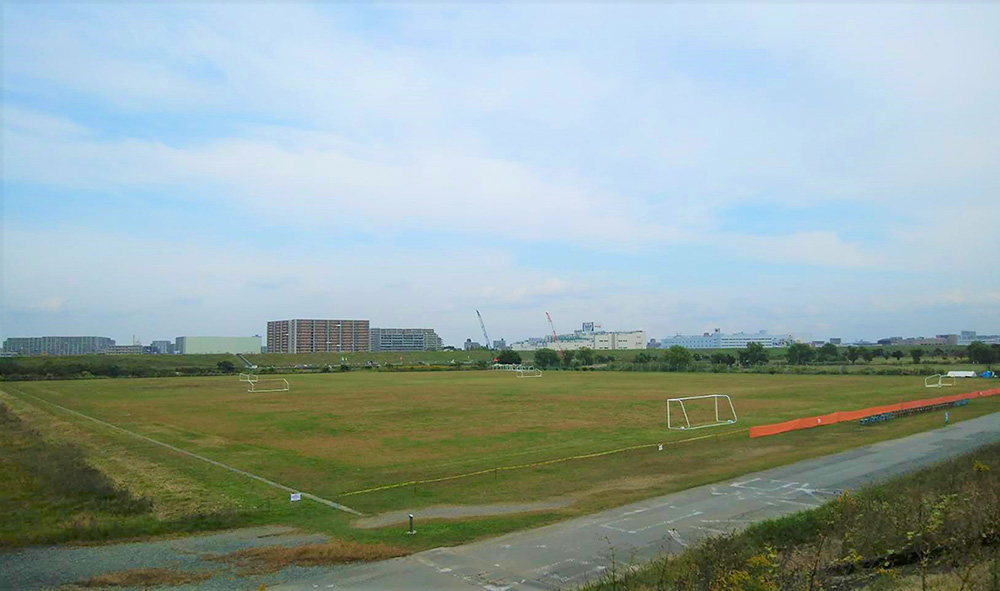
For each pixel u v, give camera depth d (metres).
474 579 16.28
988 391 74.56
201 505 25.39
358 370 173.75
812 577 14.33
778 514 22.44
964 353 182.62
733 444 39.56
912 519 18.48
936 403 59.38
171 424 52.97
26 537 20.02
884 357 180.62
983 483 23.14
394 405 68.25
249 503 25.62
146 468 33.31
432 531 20.80
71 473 30.16
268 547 19.30
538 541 19.52
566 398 75.25
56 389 97.12
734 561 15.51
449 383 108.94
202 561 17.94
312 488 28.70
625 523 21.55
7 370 132.62
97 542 19.83
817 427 46.72
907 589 13.86
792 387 91.69
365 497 26.67
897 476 27.92
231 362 175.38
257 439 44.41
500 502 25.36
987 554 15.67
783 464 32.41
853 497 22.03
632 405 66.75
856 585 14.74
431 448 40.28
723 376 125.31
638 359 181.38
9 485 28.62
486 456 37.03
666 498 25.23
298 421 54.69
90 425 52.03
